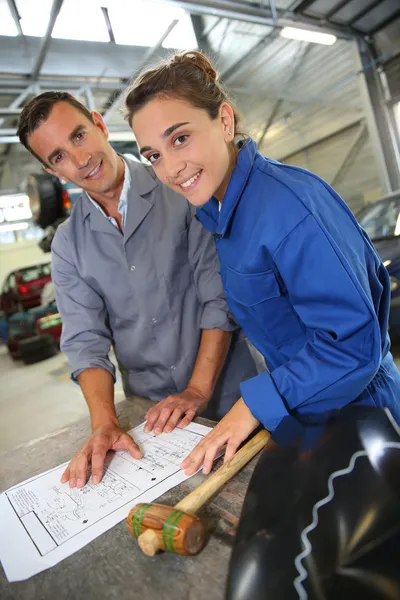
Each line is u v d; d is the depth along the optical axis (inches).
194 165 24.5
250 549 16.5
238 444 25.3
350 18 169.5
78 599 17.8
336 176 251.4
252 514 18.3
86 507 24.6
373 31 179.9
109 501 24.7
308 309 23.3
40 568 20.2
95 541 21.4
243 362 43.8
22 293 245.6
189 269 40.6
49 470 30.7
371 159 232.1
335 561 15.2
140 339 40.9
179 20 141.8
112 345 44.5
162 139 24.1
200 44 163.3
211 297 39.0
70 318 41.3
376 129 187.0
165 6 120.0
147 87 23.7
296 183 23.4
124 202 38.4
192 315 40.9
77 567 19.8
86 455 29.4
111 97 172.7
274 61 185.5
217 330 38.5
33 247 476.1
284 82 204.8
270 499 18.7
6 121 215.5
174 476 25.6
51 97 33.5
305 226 21.8
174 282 39.8
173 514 18.3
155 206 39.5
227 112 26.2
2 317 316.8
